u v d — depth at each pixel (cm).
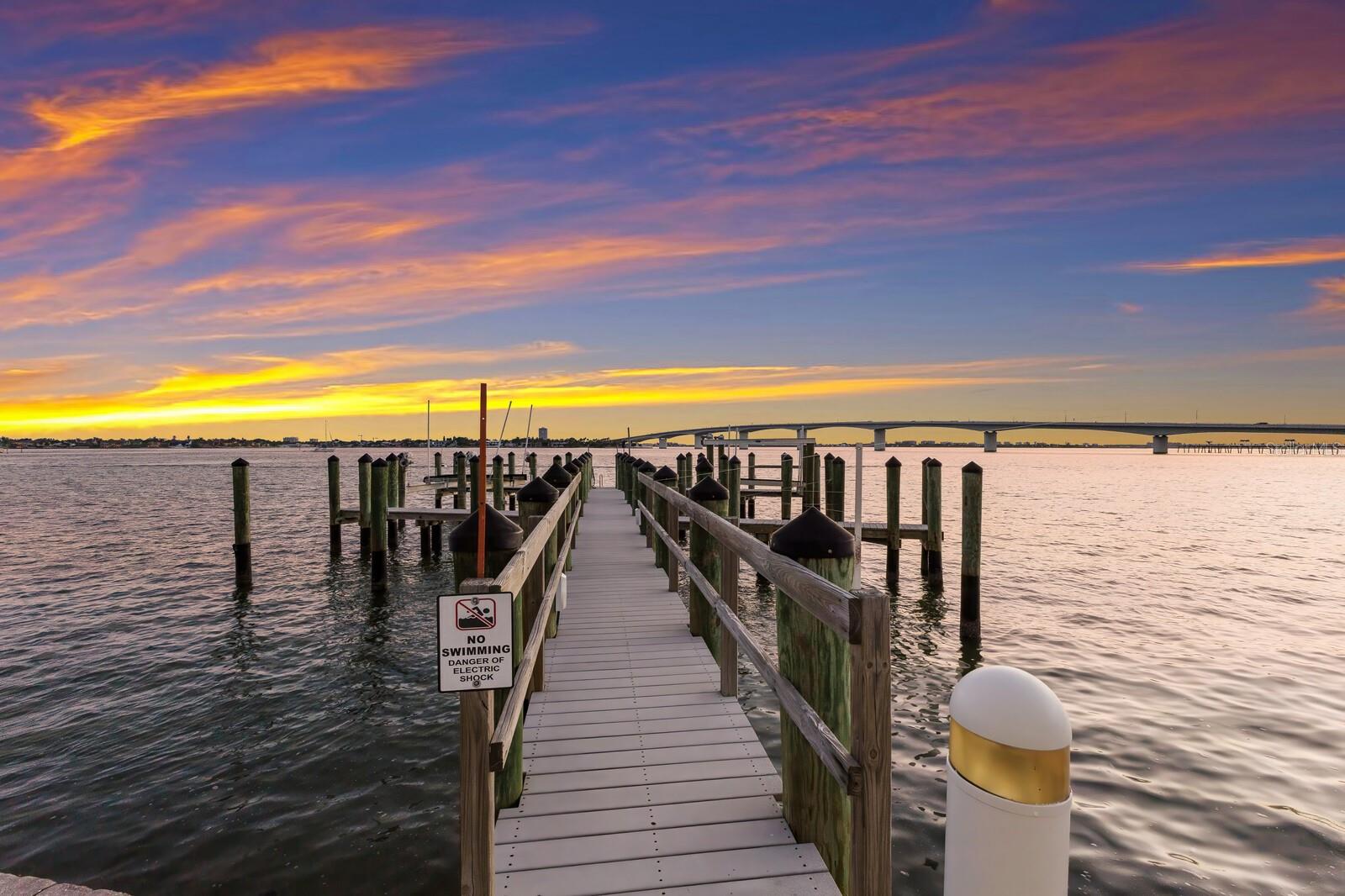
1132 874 505
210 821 590
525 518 638
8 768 696
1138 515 3475
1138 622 1305
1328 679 958
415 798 628
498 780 371
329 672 1012
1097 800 612
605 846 336
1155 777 655
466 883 250
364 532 1992
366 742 755
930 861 521
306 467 10475
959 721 206
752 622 1359
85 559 2023
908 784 643
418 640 1188
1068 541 2472
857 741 236
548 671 583
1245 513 3669
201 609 1429
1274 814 588
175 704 882
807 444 1831
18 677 988
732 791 389
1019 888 191
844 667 322
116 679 980
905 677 988
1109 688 920
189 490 5334
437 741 758
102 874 520
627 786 395
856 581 343
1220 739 745
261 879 509
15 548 2236
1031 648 1130
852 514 3266
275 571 1838
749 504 2892
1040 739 191
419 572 1858
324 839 560
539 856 329
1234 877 504
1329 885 495
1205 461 16688
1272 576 1800
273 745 750
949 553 2181
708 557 677
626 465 2403
